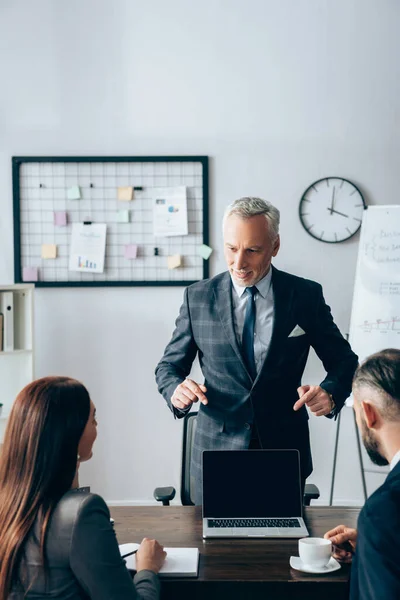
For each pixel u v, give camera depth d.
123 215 3.92
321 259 3.93
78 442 1.41
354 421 3.95
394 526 1.22
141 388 3.97
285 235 3.93
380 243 3.60
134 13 3.88
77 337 3.96
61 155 3.93
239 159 3.90
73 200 3.94
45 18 3.89
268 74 3.88
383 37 3.86
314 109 3.88
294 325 2.25
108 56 3.89
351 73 3.87
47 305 3.96
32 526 1.35
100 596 1.32
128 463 3.98
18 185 3.91
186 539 1.84
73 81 3.90
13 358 3.81
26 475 1.37
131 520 2.01
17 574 1.35
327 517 2.01
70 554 1.33
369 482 3.98
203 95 3.89
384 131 3.88
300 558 1.67
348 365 2.29
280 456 1.99
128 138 3.91
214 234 3.93
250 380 2.21
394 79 3.87
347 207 3.89
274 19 3.87
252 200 2.18
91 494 1.40
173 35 3.88
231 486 1.97
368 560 1.22
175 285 3.92
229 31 3.87
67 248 3.94
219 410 2.25
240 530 1.87
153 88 3.90
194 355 2.41
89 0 3.87
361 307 3.60
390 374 1.33
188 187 3.91
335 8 3.86
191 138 3.91
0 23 3.89
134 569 1.62
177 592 1.57
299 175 3.90
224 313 2.26
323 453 3.97
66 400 1.40
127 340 3.96
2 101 3.91
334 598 1.56
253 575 1.59
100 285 3.93
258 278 2.20
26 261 3.96
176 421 3.98
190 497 2.75
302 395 2.09
